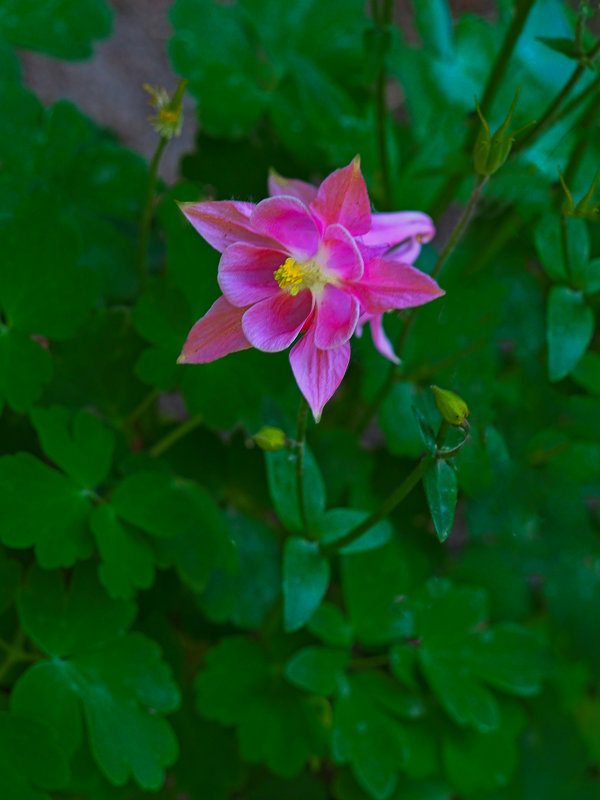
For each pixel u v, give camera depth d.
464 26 0.67
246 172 0.64
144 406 0.59
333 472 0.61
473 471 0.58
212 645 0.62
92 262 0.60
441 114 0.66
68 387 0.58
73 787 0.55
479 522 0.62
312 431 0.61
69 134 0.60
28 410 0.58
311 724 0.59
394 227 0.52
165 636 0.59
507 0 0.66
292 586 0.53
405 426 0.61
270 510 0.65
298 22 0.65
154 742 0.54
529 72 0.65
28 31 0.61
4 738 0.52
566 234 0.56
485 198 0.62
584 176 0.60
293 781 0.60
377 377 0.60
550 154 0.59
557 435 0.62
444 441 0.50
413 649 0.59
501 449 0.59
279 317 0.48
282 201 0.47
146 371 0.57
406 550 0.62
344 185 0.47
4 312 0.56
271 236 0.48
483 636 0.61
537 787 0.62
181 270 0.57
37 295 0.56
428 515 0.63
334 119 0.63
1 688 0.58
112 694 0.54
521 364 0.62
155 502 0.55
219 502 0.61
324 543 0.54
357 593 0.59
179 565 0.56
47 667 0.54
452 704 0.59
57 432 0.55
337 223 0.47
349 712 0.58
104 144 0.61
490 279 0.60
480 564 0.64
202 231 0.48
